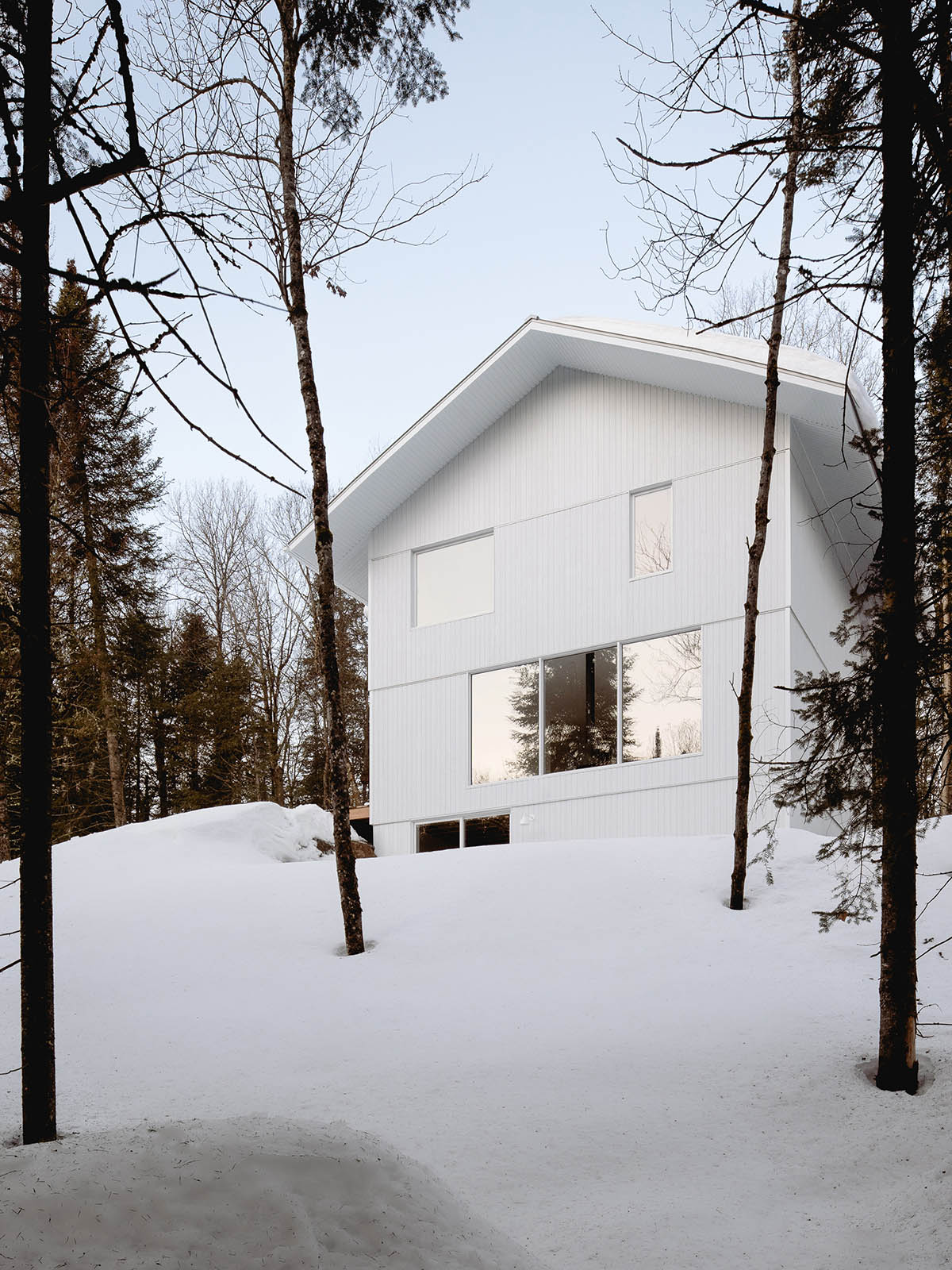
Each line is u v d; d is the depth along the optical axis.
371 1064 9.05
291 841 19.66
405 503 22.62
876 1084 7.86
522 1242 5.92
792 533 17.80
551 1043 9.23
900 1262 5.58
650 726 18.83
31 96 4.47
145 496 19.17
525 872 13.89
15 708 19.02
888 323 7.80
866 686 7.73
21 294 5.20
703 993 10.18
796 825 17.14
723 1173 6.79
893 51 7.27
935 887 12.39
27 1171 4.37
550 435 20.83
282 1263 3.98
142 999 11.15
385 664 22.42
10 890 15.29
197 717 37.06
